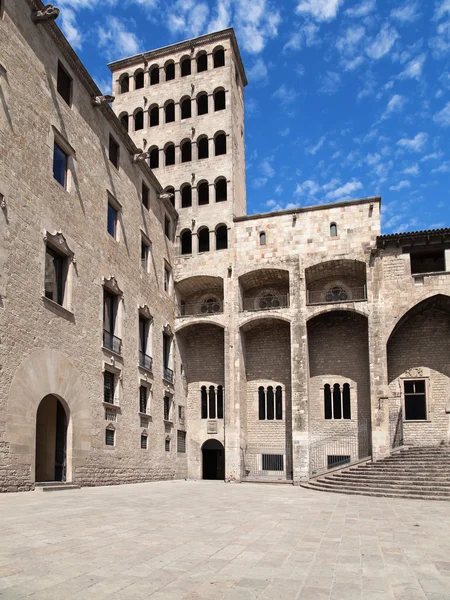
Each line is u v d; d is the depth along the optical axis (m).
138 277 36.72
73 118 29.03
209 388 45.50
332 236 42.59
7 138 23.09
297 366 40.62
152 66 51.38
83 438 27.64
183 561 9.88
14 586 7.74
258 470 42.66
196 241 45.56
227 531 13.59
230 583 8.48
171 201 47.50
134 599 7.48
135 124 51.00
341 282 44.34
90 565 9.22
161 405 39.22
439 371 40.56
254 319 42.50
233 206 45.78
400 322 40.25
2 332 21.78
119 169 34.81
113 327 33.00
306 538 12.92
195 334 46.78
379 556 10.93
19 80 24.34
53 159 27.09
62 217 27.09
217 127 47.94
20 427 22.45
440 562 10.45
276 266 43.06
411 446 37.97
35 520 13.69
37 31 26.08
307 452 39.09
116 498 21.19
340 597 7.90
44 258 25.20
